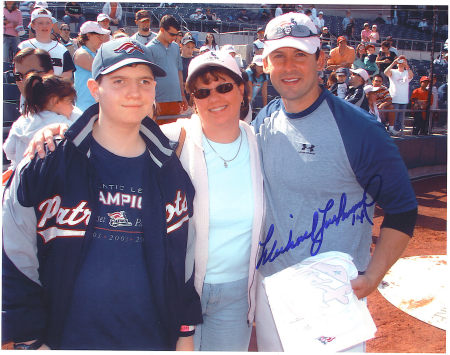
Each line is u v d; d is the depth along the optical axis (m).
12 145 2.78
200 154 2.09
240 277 2.18
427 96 9.77
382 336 3.19
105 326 1.61
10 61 7.29
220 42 12.95
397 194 1.96
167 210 1.71
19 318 1.58
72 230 1.56
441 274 4.14
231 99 2.04
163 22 5.23
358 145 1.93
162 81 5.37
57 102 2.70
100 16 7.62
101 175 1.63
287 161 2.06
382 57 12.20
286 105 2.11
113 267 1.60
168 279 1.72
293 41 1.92
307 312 1.80
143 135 1.77
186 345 1.89
